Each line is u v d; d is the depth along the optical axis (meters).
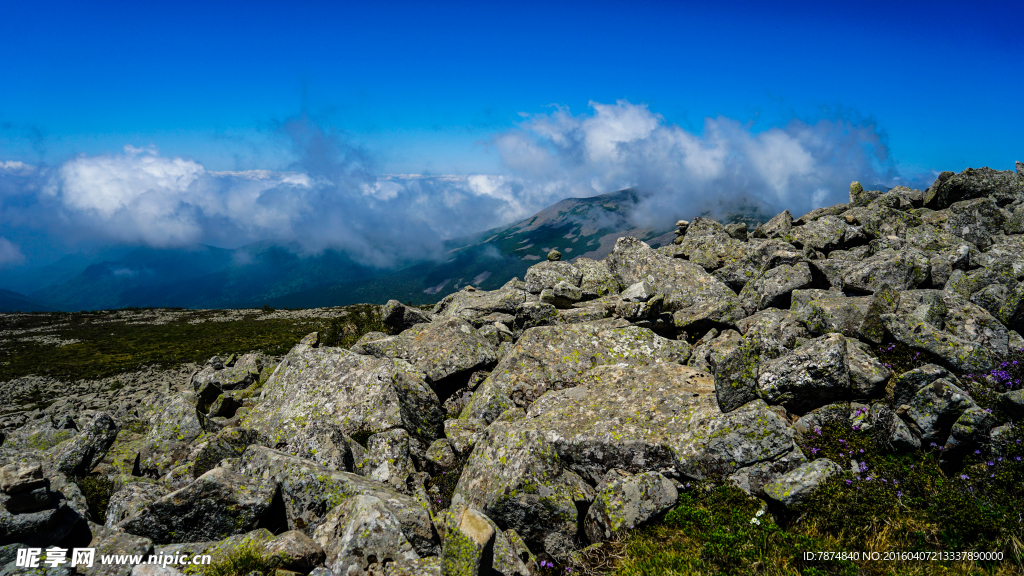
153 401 19.25
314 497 10.61
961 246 16.50
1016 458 8.63
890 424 9.95
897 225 22.19
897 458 9.66
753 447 9.74
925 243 19.88
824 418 10.55
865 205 27.14
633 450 10.72
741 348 11.41
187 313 117.31
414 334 19.44
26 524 9.13
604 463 10.89
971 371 11.09
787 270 17.25
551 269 22.09
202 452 12.84
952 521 8.07
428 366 16.53
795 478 9.08
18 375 61.47
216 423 15.95
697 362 14.70
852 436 10.12
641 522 9.36
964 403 9.31
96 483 12.95
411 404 14.18
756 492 9.48
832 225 23.12
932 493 8.76
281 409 15.95
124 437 15.79
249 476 11.59
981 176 24.08
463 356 16.80
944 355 11.41
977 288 14.65
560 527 10.01
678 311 17.86
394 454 13.15
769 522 8.73
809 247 20.80
